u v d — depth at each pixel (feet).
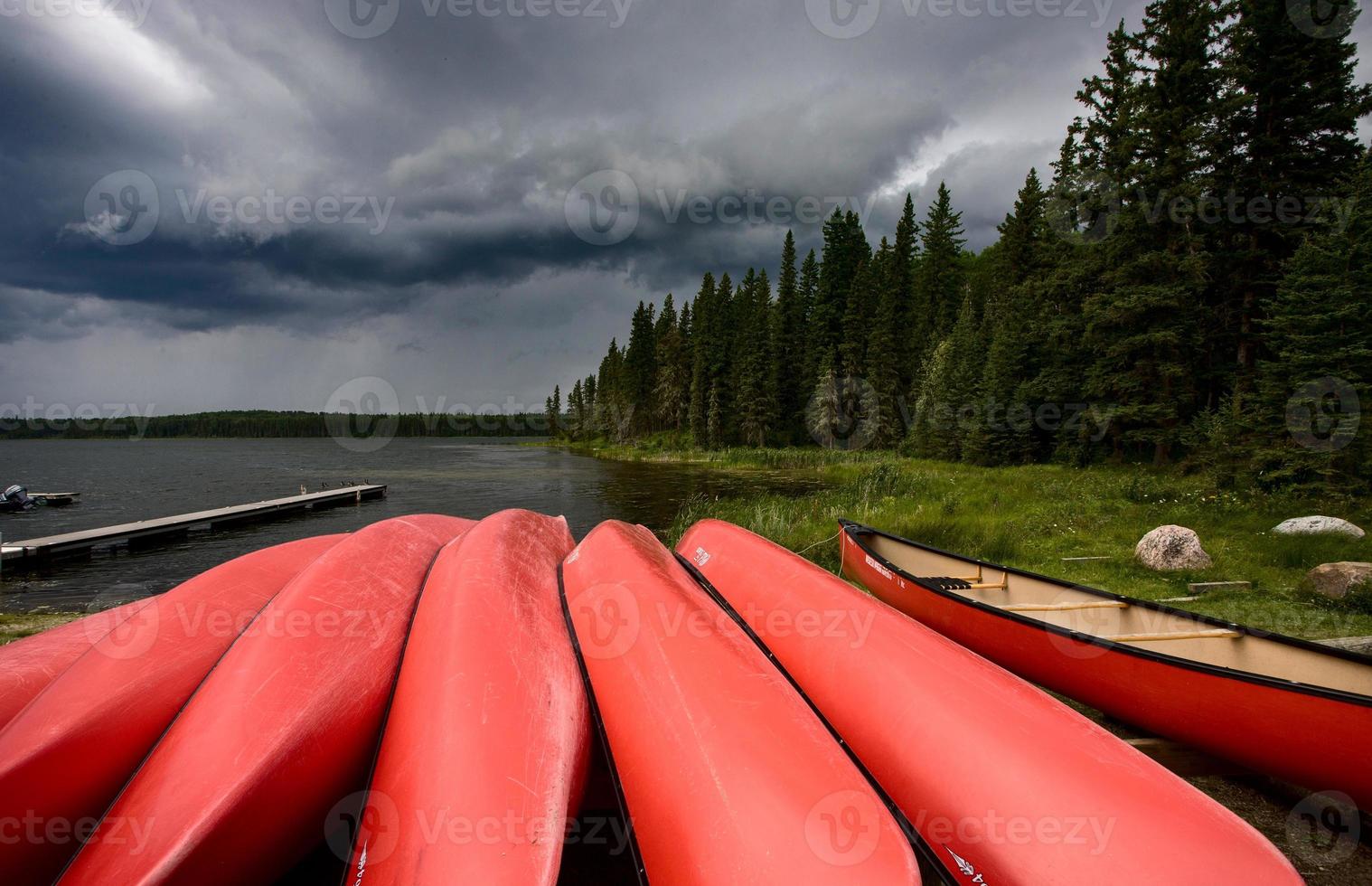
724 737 7.54
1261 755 9.37
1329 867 8.02
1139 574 22.97
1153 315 56.03
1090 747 7.52
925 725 8.41
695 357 173.88
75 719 7.72
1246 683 9.46
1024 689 8.78
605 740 8.61
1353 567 19.48
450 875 5.88
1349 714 8.41
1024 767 7.39
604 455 178.29
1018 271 98.99
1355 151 52.39
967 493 45.60
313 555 14.69
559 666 9.59
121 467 121.70
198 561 36.47
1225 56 54.49
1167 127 53.42
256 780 7.00
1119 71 63.98
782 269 164.76
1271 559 23.44
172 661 9.30
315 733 7.88
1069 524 31.45
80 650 10.32
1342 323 33.73
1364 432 32.22
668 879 6.53
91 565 35.22
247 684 8.31
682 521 40.29
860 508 39.17
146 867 6.03
